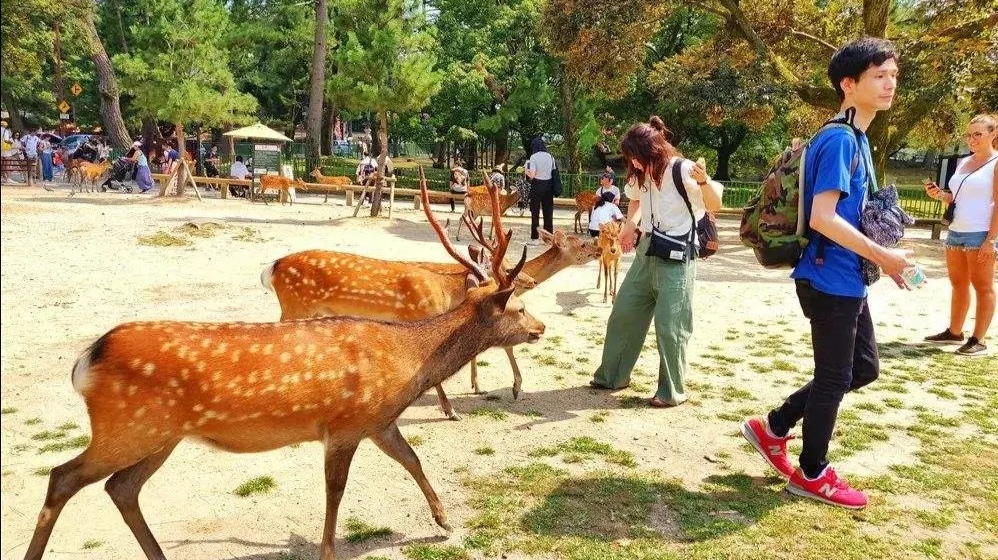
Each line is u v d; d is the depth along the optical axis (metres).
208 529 3.36
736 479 3.97
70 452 4.05
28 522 3.36
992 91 13.88
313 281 5.02
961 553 3.26
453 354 3.38
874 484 3.92
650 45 28.69
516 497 3.72
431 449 4.32
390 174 21.84
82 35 25.23
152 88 18.92
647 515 3.55
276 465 4.05
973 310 8.48
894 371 6.05
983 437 4.64
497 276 3.60
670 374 5.08
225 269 9.48
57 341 6.07
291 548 3.23
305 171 26.25
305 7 31.73
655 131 4.98
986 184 6.41
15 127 36.62
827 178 3.35
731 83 15.77
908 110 15.67
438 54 31.69
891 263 3.30
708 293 9.35
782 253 3.57
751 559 3.17
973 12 14.20
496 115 30.23
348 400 3.02
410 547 3.23
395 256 11.06
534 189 13.55
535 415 4.91
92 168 19.08
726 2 15.62
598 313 8.05
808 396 3.70
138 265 9.45
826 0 20.91
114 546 3.21
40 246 10.27
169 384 2.78
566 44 16.33
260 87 37.72
